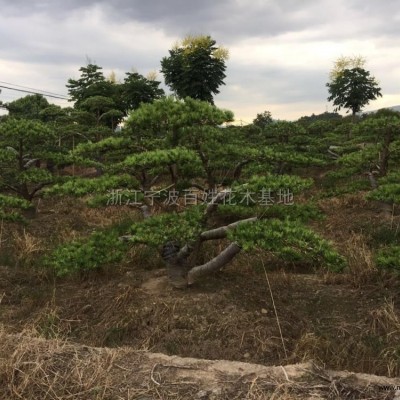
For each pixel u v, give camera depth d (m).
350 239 8.05
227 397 3.36
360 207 10.70
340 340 5.01
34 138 9.16
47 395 3.38
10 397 3.35
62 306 5.84
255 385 3.46
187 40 16.33
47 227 9.50
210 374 3.68
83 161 9.62
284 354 4.76
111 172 6.35
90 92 21.42
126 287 5.91
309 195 11.91
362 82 20.64
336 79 21.19
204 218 5.65
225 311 5.35
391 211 9.52
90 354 3.98
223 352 4.78
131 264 7.04
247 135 18.06
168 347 4.86
